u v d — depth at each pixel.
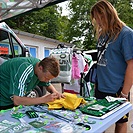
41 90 3.97
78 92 3.20
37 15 15.26
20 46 4.00
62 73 3.29
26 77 1.58
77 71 3.22
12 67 1.65
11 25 13.88
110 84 1.58
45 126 0.98
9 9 4.58
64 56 3.32
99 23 1.59
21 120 1.07
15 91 1.49
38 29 15.37
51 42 10.74
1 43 3.78
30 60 1.76
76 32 16.48
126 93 1.52
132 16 13.69
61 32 17.41
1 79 1.70
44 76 1.64
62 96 1.46
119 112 1.17
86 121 1.03
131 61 1.47
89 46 15.75
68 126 0.96
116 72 1.56
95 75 1.75
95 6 1.59
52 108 1.28
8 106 1.73
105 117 1.09
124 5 13.80
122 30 1.52
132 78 1.50
